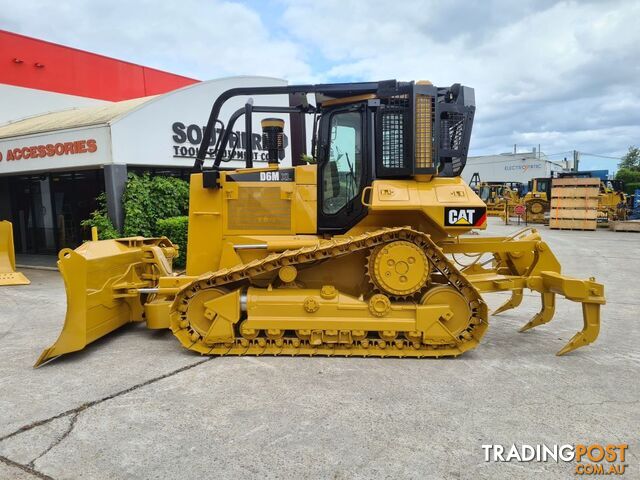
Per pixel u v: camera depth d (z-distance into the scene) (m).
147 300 5.74
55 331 5.65
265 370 4.18
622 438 3.04
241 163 12.83
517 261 5.37
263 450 2.87
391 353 4.48
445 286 4.59
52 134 10.38
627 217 24.33
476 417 3.30
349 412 3.37
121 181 9.98
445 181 4.62
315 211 4.95
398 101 4.55
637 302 7.12
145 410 3.42
